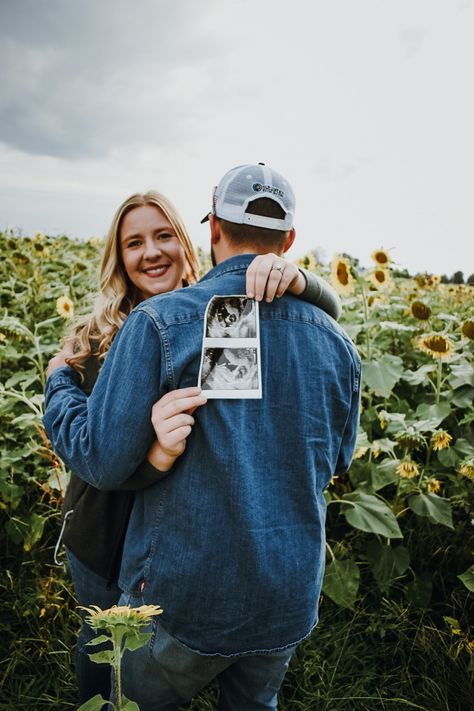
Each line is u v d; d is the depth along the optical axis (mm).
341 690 2096
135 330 1168
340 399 1290
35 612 2305
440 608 2477
